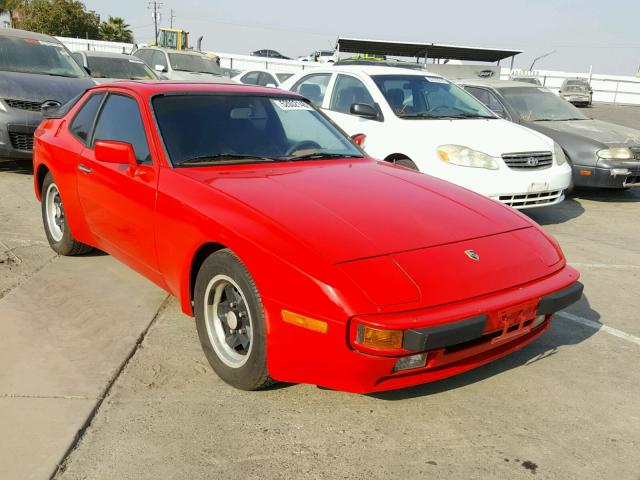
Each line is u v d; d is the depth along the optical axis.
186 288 3.24
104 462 2.45
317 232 2.74
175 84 4.09
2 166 8.62
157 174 3.45
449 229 3.00
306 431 2.71
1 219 5.91
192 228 3.07
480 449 2.62
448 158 6.16
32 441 2.55
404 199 3.27
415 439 2.68
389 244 2.76
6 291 4.16
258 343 2.76
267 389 3.04
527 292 2.78
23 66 8.69
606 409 2.97
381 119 6.84
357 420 2.80
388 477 2.42
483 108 7.41
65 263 4.77
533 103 9.31
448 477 2.43
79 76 9.15
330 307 2.49
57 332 3.58
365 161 4.06
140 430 2.67
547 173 6.43
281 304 2.62
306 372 2.66
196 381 3.10
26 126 7.63
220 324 3.08
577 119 9.18
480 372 3.29
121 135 3.93
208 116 3.83
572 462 2.54
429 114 6.95
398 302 2.50
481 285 2.70
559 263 3.09
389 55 25.78
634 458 2.58
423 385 3.13
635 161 8.05
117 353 3.35
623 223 7.16
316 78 8.02
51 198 4.91
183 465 2.45
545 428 2.79
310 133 4.15
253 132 3.88
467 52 24.39
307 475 2.42
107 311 3.90
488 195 6.16
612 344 3.72
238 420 2.77
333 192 3.23
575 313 4.22
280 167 3.63
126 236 3.75
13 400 2.84
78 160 4.23
